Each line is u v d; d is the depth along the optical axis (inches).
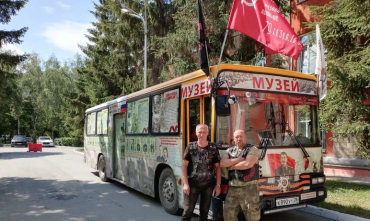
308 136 242.8
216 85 215.3
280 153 223.3
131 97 366.6
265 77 230.8
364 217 249.1
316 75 272.2
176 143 266.7
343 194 338.3
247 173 185.6
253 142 216.5
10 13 617.9
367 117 360.5
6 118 2167.8
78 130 1200.8
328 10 396.5
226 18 492.1
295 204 221.8
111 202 327.6
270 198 212.2
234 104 215.6
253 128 219.1
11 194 366.0
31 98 2140.7
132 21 827.4
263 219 266.7
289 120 235.6
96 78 950.4
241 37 529.3
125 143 378.3
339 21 367.2
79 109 1124.5
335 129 371.6
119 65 906.1
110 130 429.7
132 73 948.0
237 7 279.3
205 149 195.3
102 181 461.1
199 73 243.1
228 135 211.6
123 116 391.9
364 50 344.2
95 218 266.7
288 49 293.7
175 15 589.9
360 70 325.1
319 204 293.9
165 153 284.2
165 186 283.9
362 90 347.6
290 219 266.2
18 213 282.5
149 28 828.0
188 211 195.6
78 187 413.7
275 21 291.9
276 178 217.6
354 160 472.1
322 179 238.7
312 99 249.9
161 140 291.7
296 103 240.4
